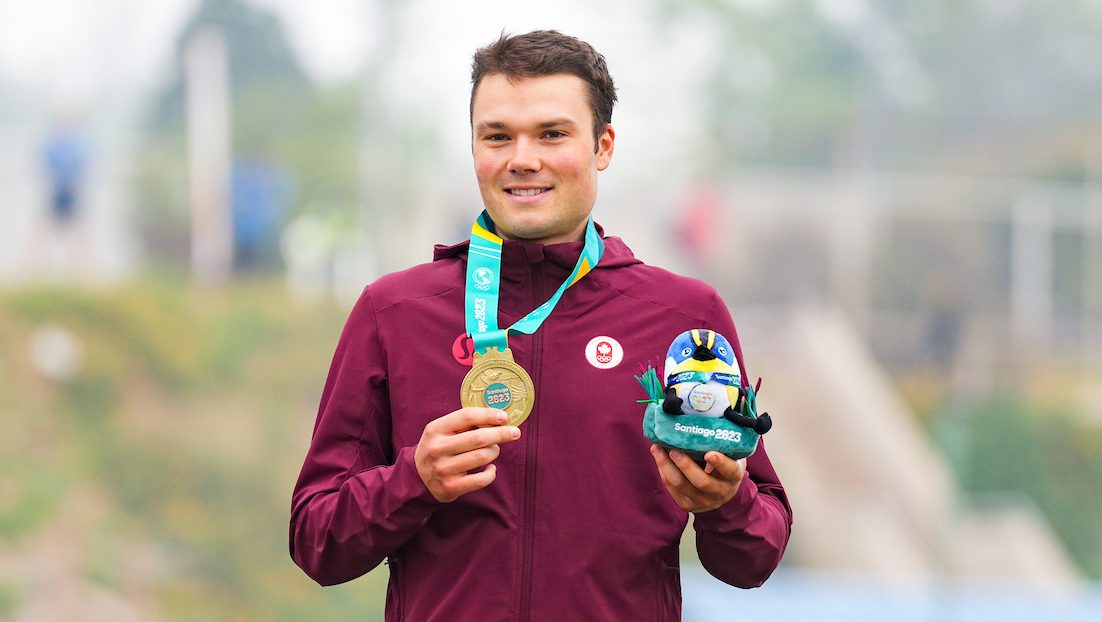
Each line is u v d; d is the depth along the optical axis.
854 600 9.97
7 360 15.30
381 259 19.66
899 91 27.05
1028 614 9.77
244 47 22.84
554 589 2.06
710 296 2.26
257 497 14.96
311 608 13.88
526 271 2.21
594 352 2.16
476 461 1.90
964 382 19.61
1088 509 17.70
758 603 9.22
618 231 19.50
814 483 16.36
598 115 2.25
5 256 17.30
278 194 19.00
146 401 15.62
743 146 24.98
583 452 2.10
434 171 21.61
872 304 20.00
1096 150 24.06
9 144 17.56
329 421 2.21
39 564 13.09
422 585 2.11
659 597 2.13
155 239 18.23
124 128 21.64
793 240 19.89
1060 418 18.72
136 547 13.86
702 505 1.98
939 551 15.80
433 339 2.18
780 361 18.16
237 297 17.88
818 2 27.22
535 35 2.24
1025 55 27.56
